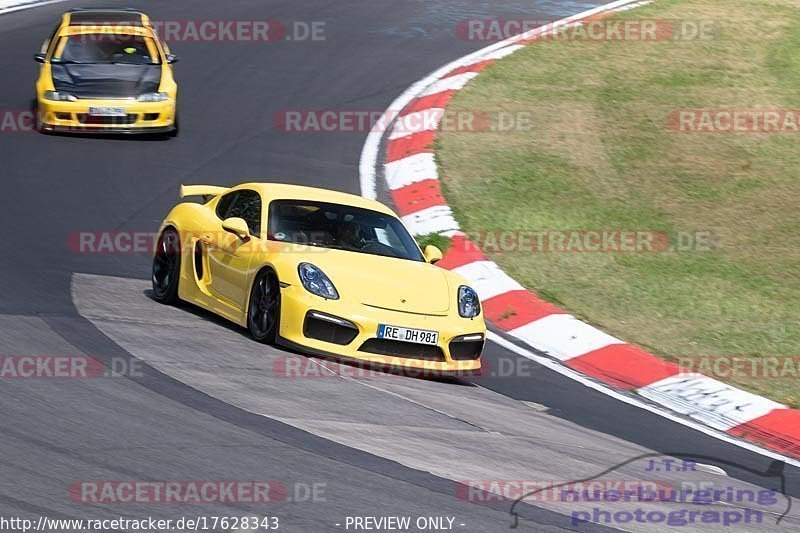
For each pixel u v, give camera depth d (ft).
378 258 104.63
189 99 203.62
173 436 70.69
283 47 241.55
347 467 69.21
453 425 83.41
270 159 175.42
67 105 175.32
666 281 136.67
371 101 208.64
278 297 97.19
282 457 69.41
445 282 103.71
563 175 171.32
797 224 156.56
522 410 93.91
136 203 150.92
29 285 111.45
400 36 255.29
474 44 250.37
